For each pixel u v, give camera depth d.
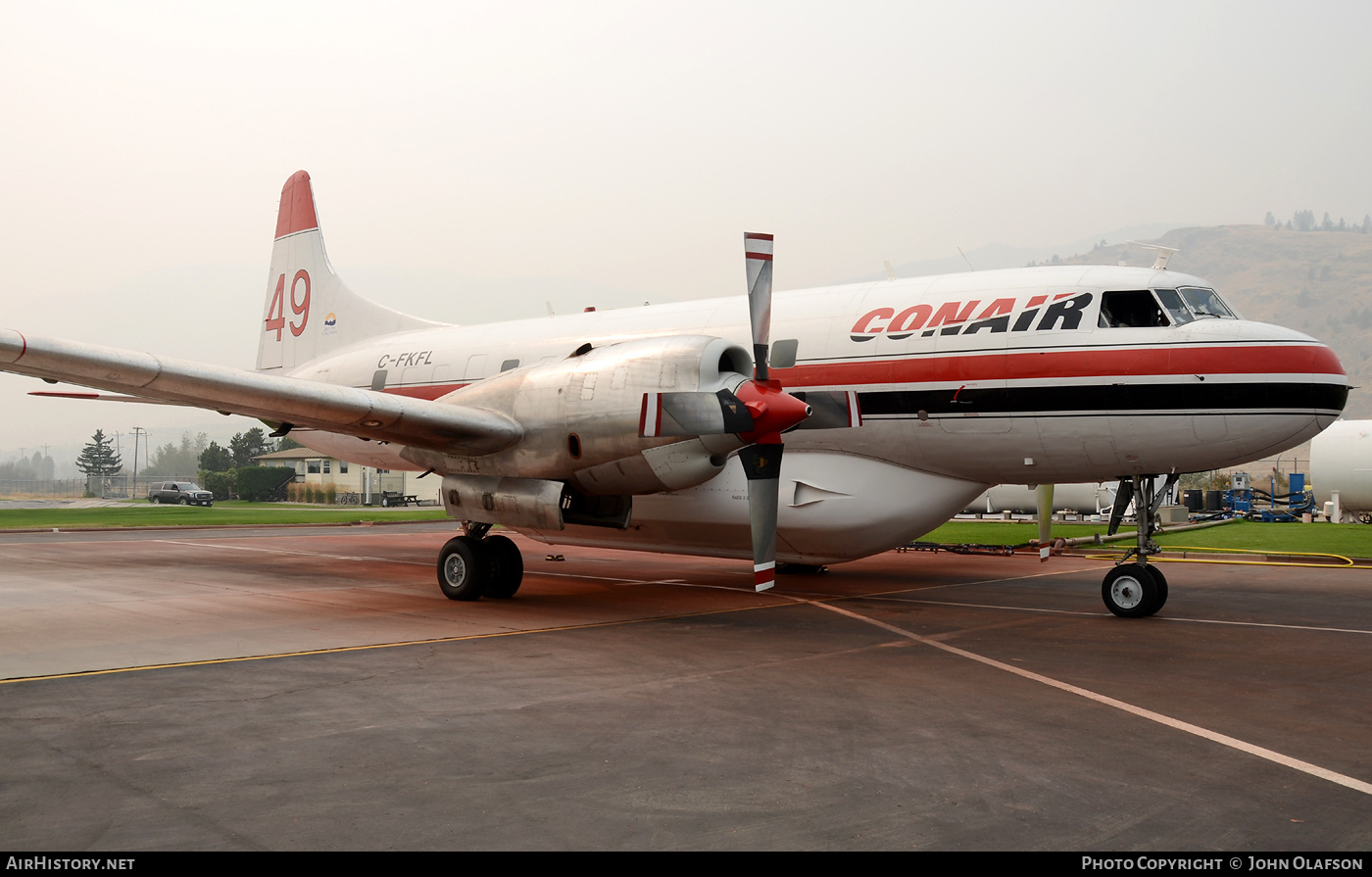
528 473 10.28
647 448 9.54
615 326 13.45
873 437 11.12
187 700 6.05
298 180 18.36
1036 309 10.22
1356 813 4.09
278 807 4.06
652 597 11.74
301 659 7.44
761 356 9.52
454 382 14.72
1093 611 10.63
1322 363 9.31
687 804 4.16
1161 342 9.58
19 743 5.03
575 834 3.79
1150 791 4.37
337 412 9.56
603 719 5.63
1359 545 19.41
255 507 50.72
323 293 17.84
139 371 8.73
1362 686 6.73
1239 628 9.42
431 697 6.18
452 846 3.66
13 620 9.39
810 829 3.87
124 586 12.30
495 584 11.07
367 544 20.44
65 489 122.62
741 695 6.32
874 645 8.35
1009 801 4.23
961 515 31.45
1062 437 10.03
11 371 8.59
